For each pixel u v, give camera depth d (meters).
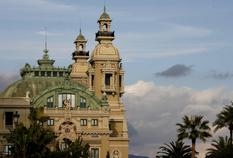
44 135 171.50
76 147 189.88
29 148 167.62
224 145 169.88
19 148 166.38
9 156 191.88
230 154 165.62
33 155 168.38
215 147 173.50
